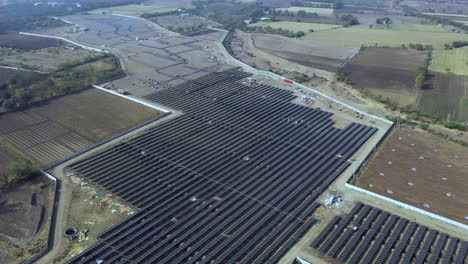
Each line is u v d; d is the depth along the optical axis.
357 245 85.88
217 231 89.06
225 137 133.25
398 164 117.88
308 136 134.62
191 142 129.50
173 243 84.94
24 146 128.38
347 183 106.75
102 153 122.12
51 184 106.44
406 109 156.88
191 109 156.50
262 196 102.06
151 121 144.88
